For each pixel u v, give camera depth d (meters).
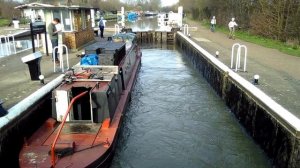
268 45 22.19
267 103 9.08
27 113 8.88
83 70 10.52
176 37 35.31
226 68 14.12
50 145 7.63
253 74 13.30
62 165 6.85
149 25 56.72
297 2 22.69
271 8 25.50
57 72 13.07
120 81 12.05
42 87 10.66
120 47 13.66
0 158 7.41
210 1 49.75
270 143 8.71
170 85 17.30
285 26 23.47
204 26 45.22
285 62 16.16
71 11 18.52
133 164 9.30
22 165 6.88
